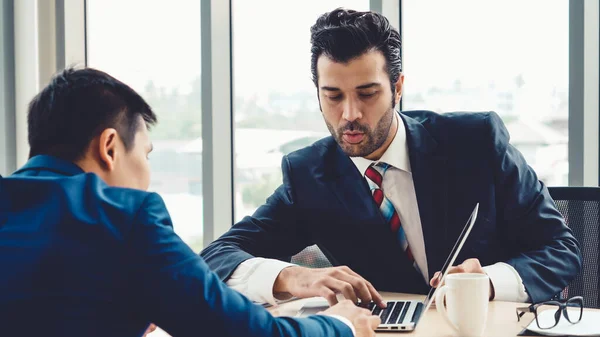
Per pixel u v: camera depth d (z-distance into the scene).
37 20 3.20
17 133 3.21
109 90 1.12
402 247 1.87
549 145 2.51
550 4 2.48
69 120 1.10
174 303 1.00
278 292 1.71
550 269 1.72
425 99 2.70
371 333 1.30
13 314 0.95
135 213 1.02
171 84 3.06
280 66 2.89
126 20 3.13
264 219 1.97
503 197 1.88
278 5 2.88
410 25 2.70
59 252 0.97
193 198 3.04
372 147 1.80
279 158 2.92
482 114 1.97
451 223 1.86
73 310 0.96
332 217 1.89
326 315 1.29
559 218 1.88
